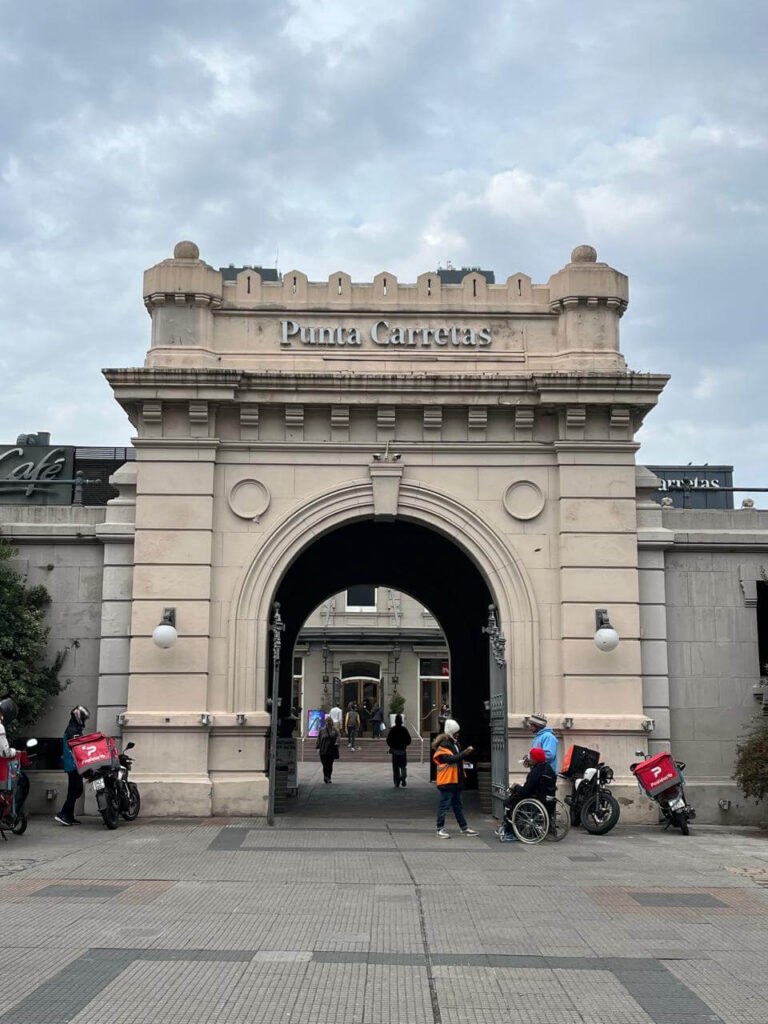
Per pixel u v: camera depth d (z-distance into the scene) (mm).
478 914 10328
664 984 7945
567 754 17906
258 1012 7141
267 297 19906
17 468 25812
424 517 19391
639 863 13758
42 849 14359
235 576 19000
